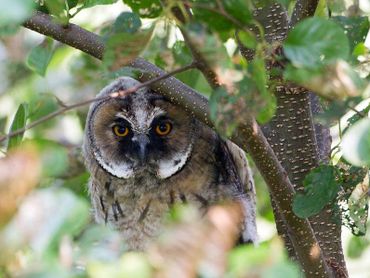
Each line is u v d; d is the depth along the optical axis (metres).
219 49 7.04
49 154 6.35
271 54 7.54
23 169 5.95
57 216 5.98
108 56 7.46
